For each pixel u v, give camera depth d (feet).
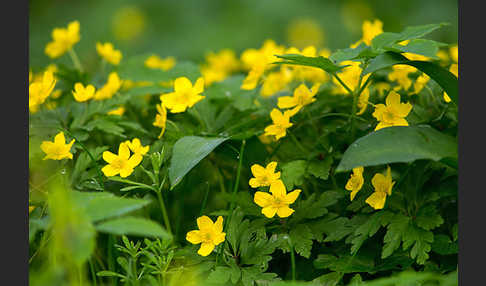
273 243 1.72
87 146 2.02
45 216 1.75
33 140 1.90
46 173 1.84
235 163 1.97
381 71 2.01
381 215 1.72
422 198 1.75
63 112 1.99
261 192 1.70
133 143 1.76
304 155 1.90
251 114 1.98
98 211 1.50
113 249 1.81
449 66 1.97
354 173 1.73
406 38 1.74
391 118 1.72
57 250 1.60
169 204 1.98
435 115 1.87
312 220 1.77
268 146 1.99
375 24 1.99
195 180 1.96
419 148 1.61
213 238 1.69
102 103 1.98
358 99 1.84
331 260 1.73
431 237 1.69
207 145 1.75
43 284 1.47
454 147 1.64
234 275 1.68
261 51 2.12
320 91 1.98
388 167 1.69
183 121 2.03
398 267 1.73
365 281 1.73
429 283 1.66
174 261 1.75
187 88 1.84
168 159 1.89
